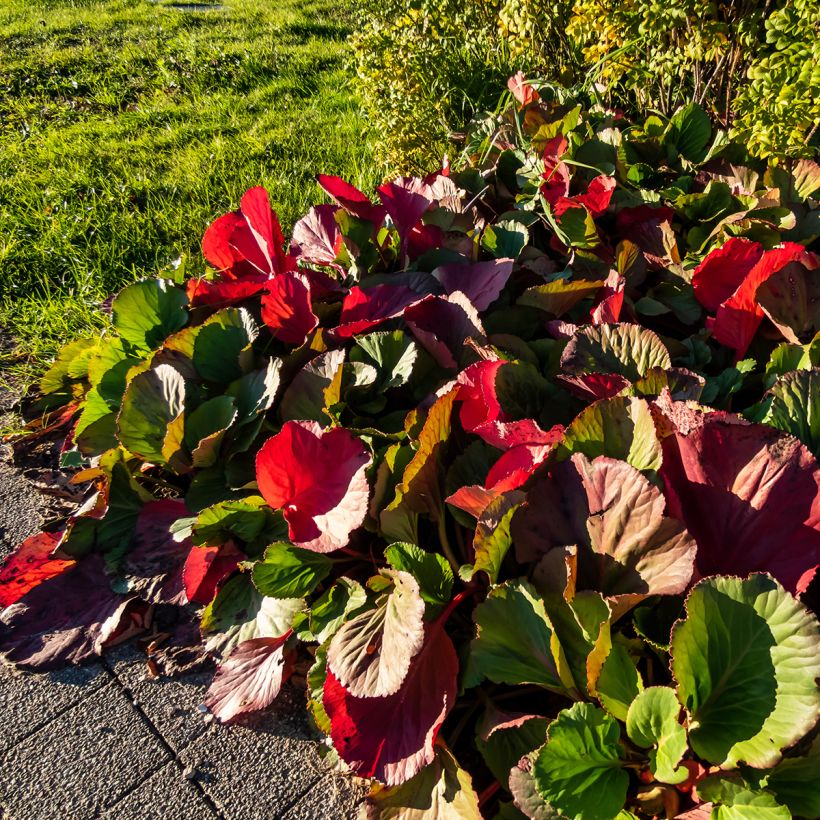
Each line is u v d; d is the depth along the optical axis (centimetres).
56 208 415
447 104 393
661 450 152
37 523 233
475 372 171
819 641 119
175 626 195
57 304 339
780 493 144
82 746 170
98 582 200
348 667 144
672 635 126
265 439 205
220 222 247
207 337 217
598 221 271
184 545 195
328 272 253
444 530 176
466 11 423
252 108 534
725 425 147
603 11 307
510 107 345
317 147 456
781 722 118
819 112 239
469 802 134
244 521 179
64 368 267
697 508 152
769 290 200
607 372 189
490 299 218
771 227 233
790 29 245
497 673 144
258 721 171
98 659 189
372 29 419
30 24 775
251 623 174
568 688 140
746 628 126
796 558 142
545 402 194
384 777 138
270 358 214
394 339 202
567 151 285
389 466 175
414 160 385
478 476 177
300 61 615
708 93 338
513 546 163
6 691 184
